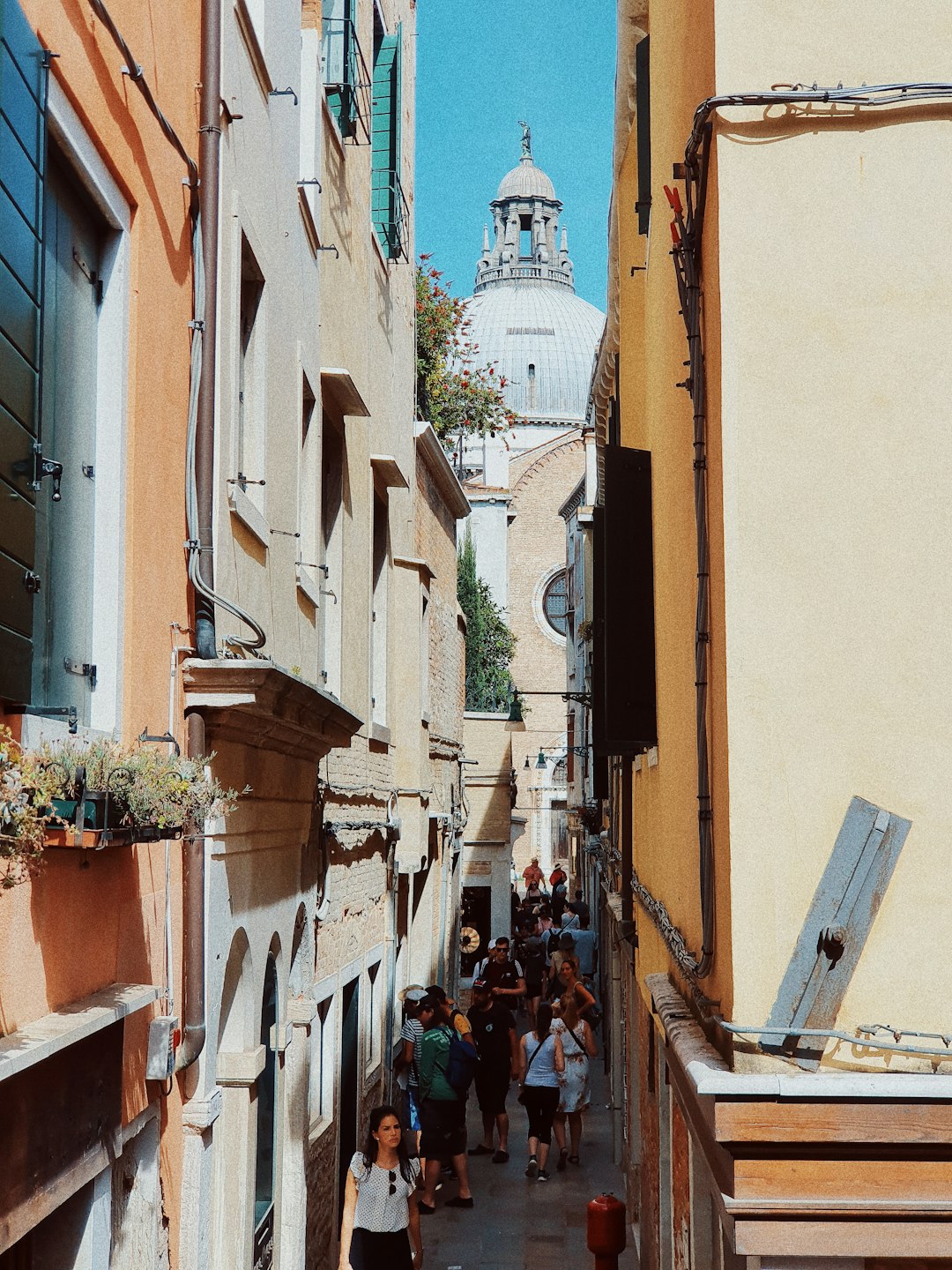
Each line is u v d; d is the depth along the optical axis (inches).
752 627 186.5
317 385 380.2
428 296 978.1
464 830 1094.4
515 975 674.8
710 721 200.5
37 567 175.6
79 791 159.0
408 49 647.1
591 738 994.1
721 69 193.2
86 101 188.1
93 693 200.1
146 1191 217.0
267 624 308.0
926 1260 175.2
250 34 291.0
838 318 189.5
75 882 179.3
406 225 634.8
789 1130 172.2
